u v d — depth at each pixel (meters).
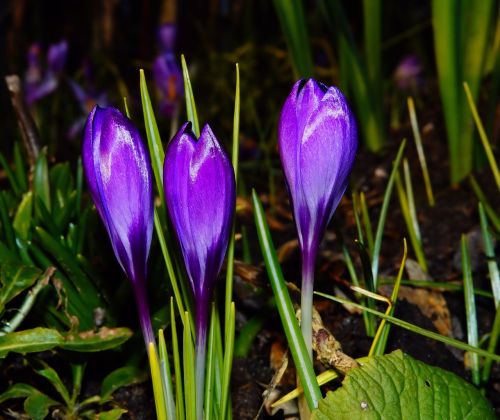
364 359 0.46
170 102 0.98
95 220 0.54
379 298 0.47
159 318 0.51
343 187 0.41
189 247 0.40
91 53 1.44
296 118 0.40
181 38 1.49
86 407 0.51
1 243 0.52
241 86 1.19
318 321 0.46
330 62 1.24
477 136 0.72
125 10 1.62
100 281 0.53
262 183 0.94
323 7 0.80
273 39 1.46
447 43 0.69
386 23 1.33
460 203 0.71
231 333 0.42
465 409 0.44
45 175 0.58
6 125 1.33
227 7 1.56
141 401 0.52
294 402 0.51
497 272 0.53
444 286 0.55
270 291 0.54
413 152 0.81
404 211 0.61
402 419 0.43
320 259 0.60
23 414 0.51
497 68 0.68
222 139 1.08
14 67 1.40
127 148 0.39
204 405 0.44
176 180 0.39
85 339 0.50
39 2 1.55
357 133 0.40
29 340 0.49
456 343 0.45
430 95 0.93
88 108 1.19
